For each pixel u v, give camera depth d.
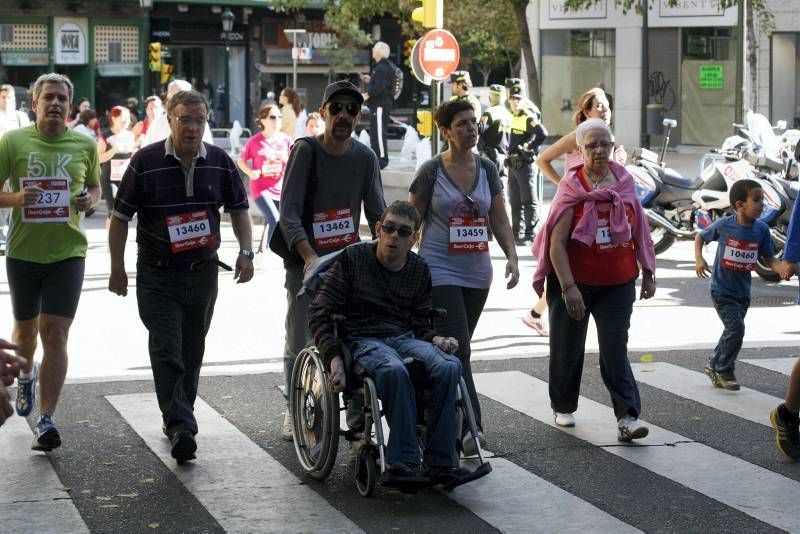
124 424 8.42
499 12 40.09
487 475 7.35
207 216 7.64
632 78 37.06
